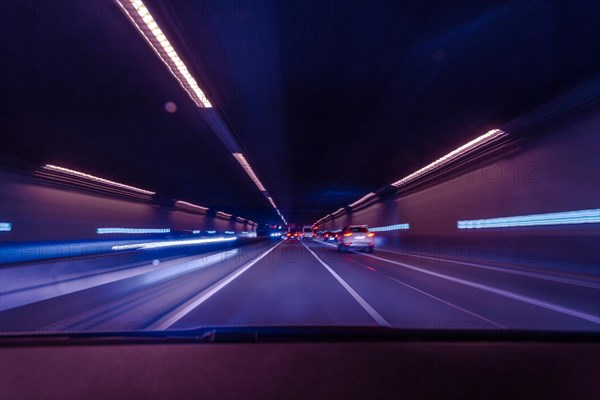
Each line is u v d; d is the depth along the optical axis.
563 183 14.37
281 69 11.26
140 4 8.05
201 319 7.16
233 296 9.98
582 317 7.47
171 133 17.33
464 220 23.17
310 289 11.32
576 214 13.69
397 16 8.73
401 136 17.91
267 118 15.55
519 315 7.64
